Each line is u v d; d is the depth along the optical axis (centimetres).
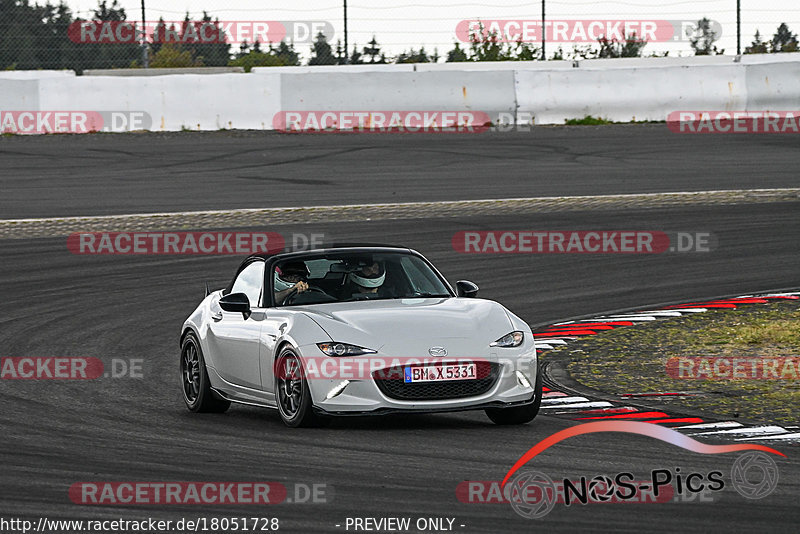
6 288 5631
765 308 4919
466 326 2978
